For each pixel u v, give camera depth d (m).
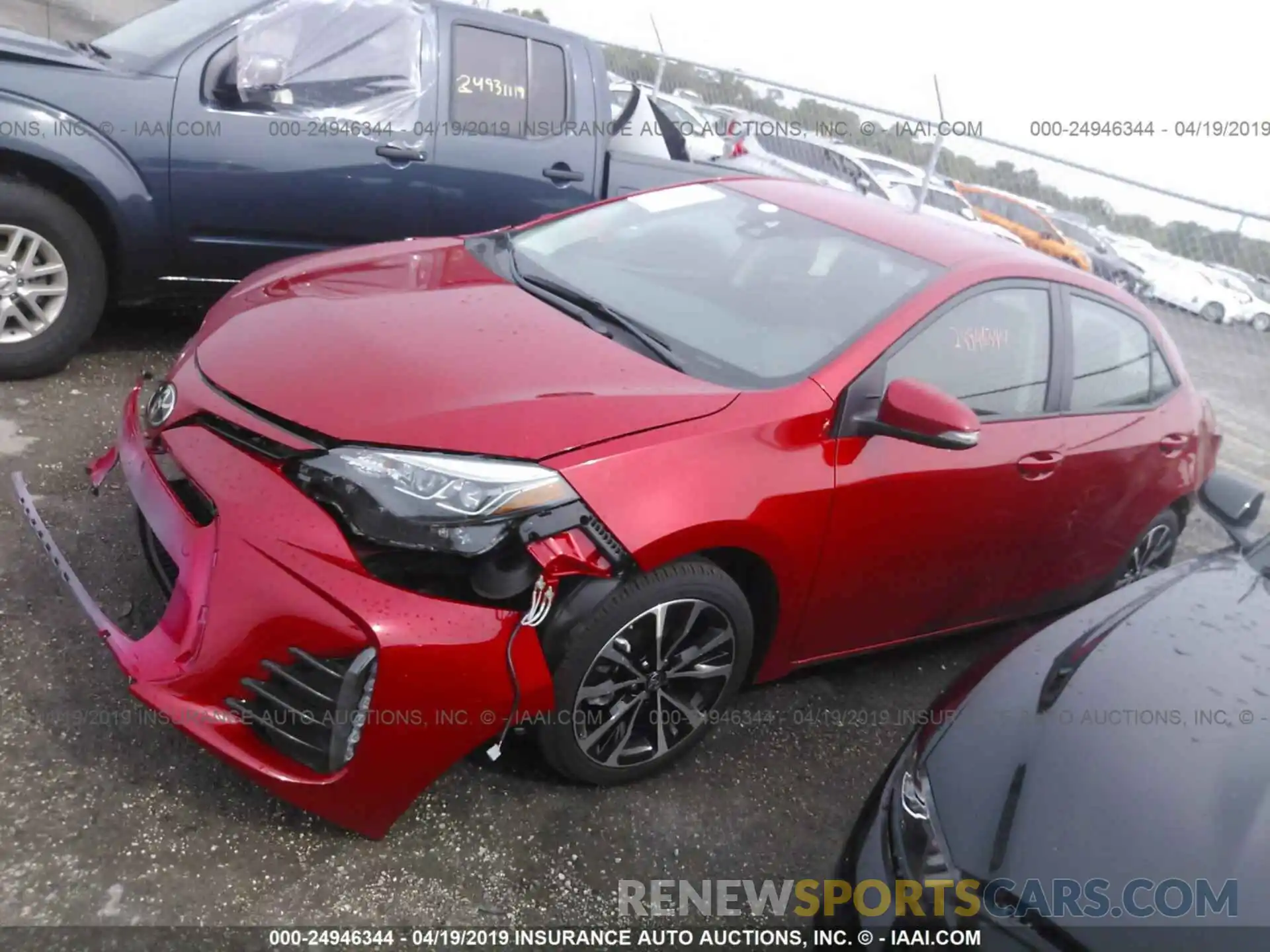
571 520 2.38
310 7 4.61
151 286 4.54
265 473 2.40
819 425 2.84
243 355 2.70
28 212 4.01
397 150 4.82
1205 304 8.64
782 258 3.40
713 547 2.62
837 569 2.98
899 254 3.42
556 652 2.47
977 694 2.34
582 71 5.43
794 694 3.51
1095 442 3.65
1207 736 2.13
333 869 2.42
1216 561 2.97
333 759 2.29
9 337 4.14
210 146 4.37
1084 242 9.95
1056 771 2.02
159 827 2.41
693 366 2.91
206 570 2.36
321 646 2.26
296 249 4.77
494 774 2.79
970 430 2.75
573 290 3.24
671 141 7.05
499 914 2.41
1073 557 3.85
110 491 3.60
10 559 3.14
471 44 5.06
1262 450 7.38
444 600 2.32
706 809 2.88
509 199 5.22
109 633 2.48
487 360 2.68
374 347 2.68
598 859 2.63
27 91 3.99
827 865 2.81
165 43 4.41
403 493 2.28
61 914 2.16
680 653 2.77
